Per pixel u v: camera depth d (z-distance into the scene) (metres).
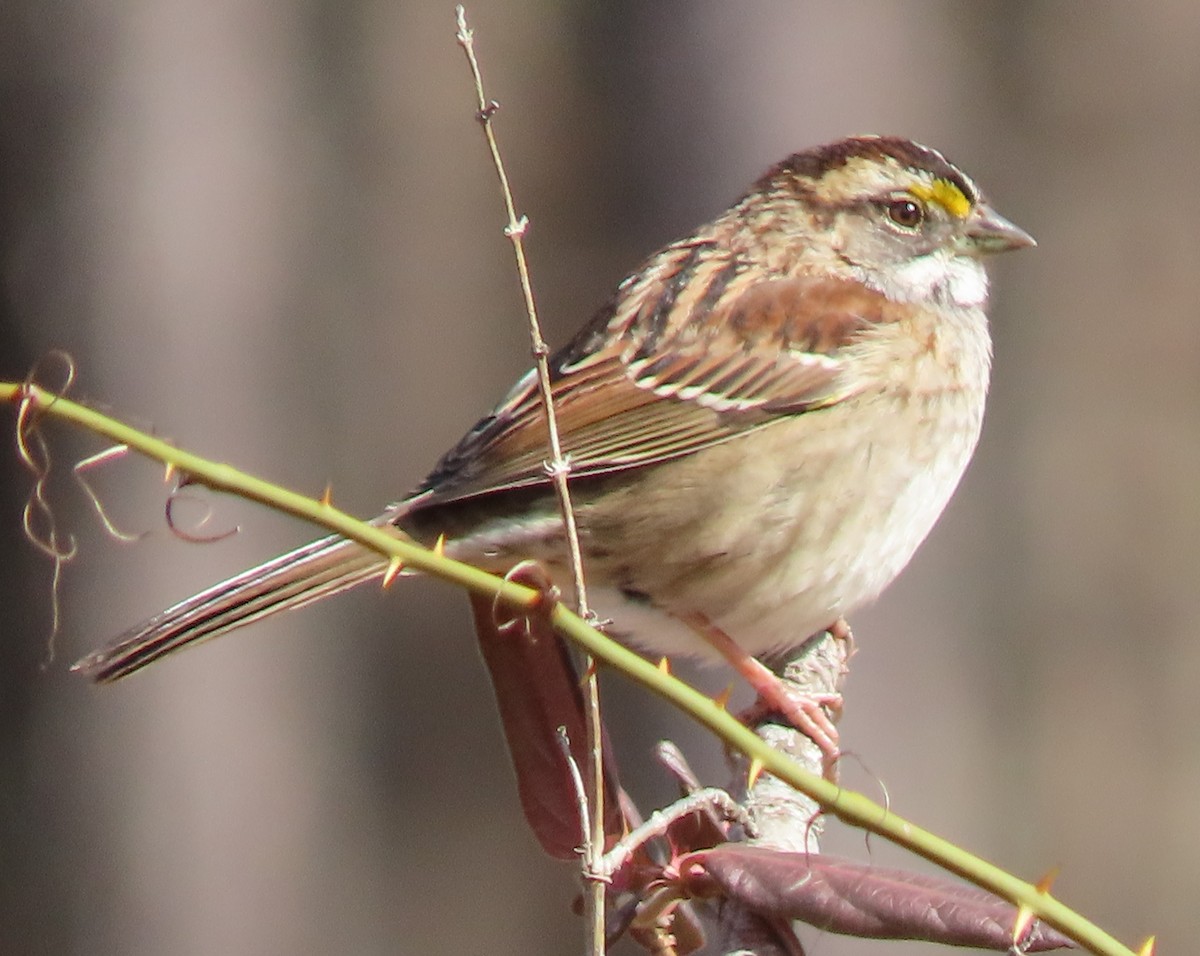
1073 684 11.81
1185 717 11.88
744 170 11.04
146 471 11.34
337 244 12.00
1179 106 12.28
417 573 5.27
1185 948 11.85
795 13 11.02
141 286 11.45
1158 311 12.25
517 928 11.87
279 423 11.70
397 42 12.34
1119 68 12.27
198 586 11.34
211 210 11.58
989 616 11.55
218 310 11.55
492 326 12.25
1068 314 12.23
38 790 11.55
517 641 5.77
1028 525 11.91
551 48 12.07
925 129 11.59
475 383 12.16
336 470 11.82
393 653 11.92
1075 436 12.09
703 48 11.06
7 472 11.44
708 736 10.23
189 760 11.59
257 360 11.66
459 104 12.33
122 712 11.57
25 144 11.44
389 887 11.80
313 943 11.72
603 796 5.31
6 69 11.45
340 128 12.11
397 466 11.95
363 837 11.81
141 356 11.45
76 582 11.39
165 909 11.56
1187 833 11.93
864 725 11.05
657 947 5.19
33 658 11.49
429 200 12.27
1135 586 11.96
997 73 12.05
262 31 11.79
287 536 11.47
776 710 7.16
